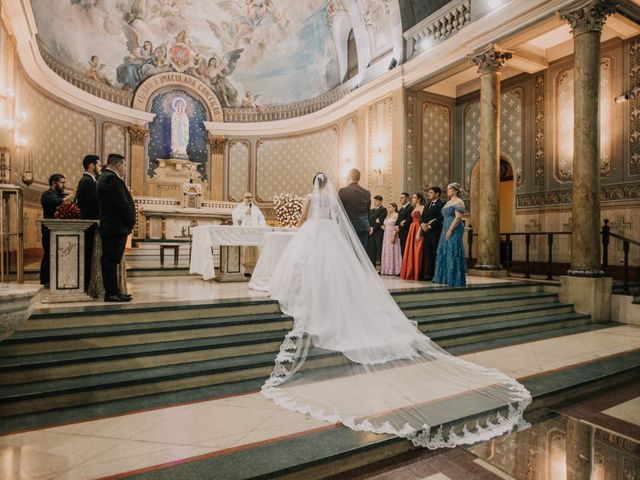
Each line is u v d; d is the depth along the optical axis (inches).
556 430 118.2
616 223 311.6
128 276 317.7
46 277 222.1
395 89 414.6
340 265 165.6
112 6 516.1
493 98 322.7
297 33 577.6
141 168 571.2
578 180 258.1
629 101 304.8
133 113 559.8
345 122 515.5
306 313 158.2
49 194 225.8
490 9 319.9
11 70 317.7
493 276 320.5
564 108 350.0
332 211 182.4
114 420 111.8
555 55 354.9
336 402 121.0
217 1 582.9
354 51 510.0
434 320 205.3
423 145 418.6
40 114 422.3
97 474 85.9
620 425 122.9
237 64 622.8
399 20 407.8
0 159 211.5
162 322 162.7
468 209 424.8
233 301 182.9
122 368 136.3
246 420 112.3
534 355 182.2
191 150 623.2
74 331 145.3
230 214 550.3
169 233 530.0
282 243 235.9
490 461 100.7
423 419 111.2
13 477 84.4
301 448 97.1
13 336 135.6
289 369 146.6
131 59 557.6
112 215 177.9
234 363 145.2
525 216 379.6
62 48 468.1
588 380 149.5
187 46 600.7
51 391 117.6
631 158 303.1
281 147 616.7
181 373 134.5
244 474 86.4
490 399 125.5
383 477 95.2
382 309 166.1
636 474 94.4
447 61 358.0
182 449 96.6
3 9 294.0
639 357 179.8
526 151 379.6
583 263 258.1
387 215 385.7
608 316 255.0
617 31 296.5
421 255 299.1
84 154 503.5
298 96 603.2
